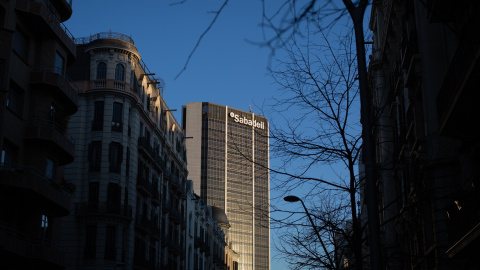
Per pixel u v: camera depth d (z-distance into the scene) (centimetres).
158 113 6469
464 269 1995
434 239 2155
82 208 5038
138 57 5650
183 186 7619
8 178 3091
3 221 3039
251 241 19338
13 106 3338
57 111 3691
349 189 1817
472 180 1830
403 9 3062
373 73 3756
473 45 1491
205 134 19350
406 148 2753
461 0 1711
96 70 5416
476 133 1777
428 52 2359
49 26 3550
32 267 3231
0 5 3203
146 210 5806
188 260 7781
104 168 5156
